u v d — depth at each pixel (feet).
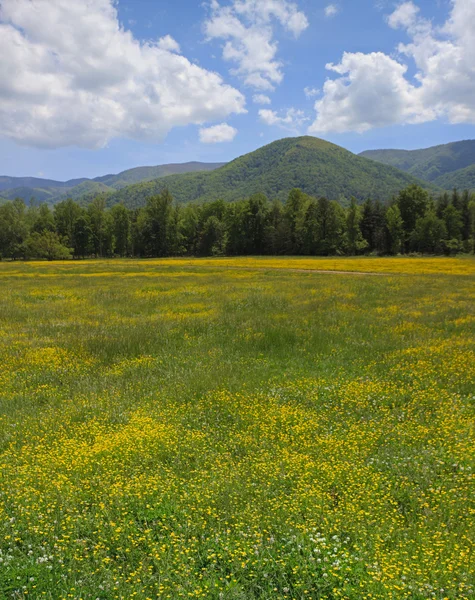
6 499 17.94
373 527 16.26
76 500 17.98
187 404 29.78
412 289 92.53
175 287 105.19
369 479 19.67
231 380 34.24
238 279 125.49
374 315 62.03
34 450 22.85
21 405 30.07
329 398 31.01
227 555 14.60
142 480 19.17
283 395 31.48
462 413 26.91
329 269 164.55
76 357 42.65
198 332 52.42
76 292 97.04
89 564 14.25
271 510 17.12
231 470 20.42
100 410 28.48
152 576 13.60
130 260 276.21
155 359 41.16
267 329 51.57
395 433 24.84
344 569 13.76
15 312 69.77
